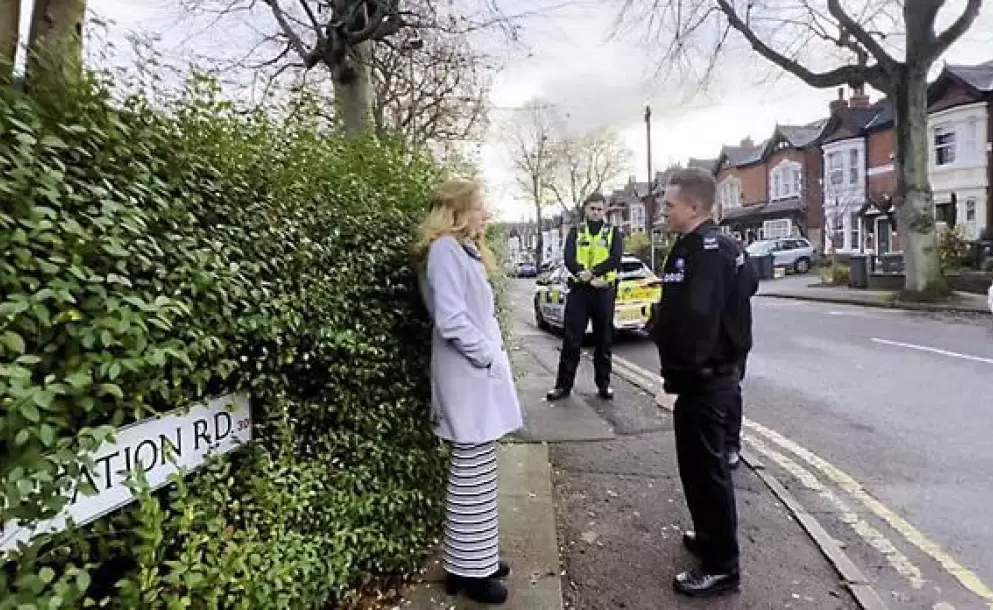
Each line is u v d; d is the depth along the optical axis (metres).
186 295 1.72
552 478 4.27
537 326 13.34
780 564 3.16
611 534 3.46
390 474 2.80
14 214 1.38
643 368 8.48
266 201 2.15
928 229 15.31
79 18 2.30
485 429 2.68
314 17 6.51
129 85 1.83
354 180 2.71
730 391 2.87
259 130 2.24
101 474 1.54
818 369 7.94
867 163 31.06
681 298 2.81
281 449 2.16
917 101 15.07
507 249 10.21
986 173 24.97
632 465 4.53
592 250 6.37
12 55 1.67
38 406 1.28
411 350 2.97
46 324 1.35
